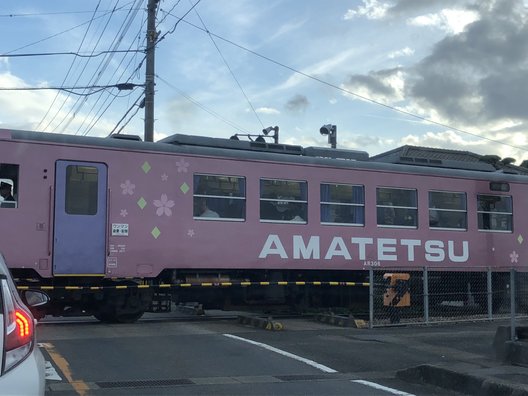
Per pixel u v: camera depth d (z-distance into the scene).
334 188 13.44
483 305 14.70
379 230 13.75
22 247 10.62
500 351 8.09
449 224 14.67
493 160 16.97
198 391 6.57
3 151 10.65
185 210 11.97
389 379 7.48
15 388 3.52
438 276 14.38
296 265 12.87
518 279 15.01
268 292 13.50
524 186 15.86
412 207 14.27
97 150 11.34
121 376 7.19
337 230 13.32
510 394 6.27
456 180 14.86
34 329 3.98
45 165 10.91
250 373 7.54
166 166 11.91
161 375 7.30
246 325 11.95
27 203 10.72
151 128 18.00
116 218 11.36
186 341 9.65
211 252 12.11
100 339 9.69
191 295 12.91
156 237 11.66
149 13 18.42
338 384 7.09
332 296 14.08
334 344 9.71
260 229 12.60
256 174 12.68
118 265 11.30
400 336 10.71
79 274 10.98
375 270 13.16
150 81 18.19
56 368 7.49
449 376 7.05
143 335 10.22
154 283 12.19
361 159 14.52
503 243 15.28
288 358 8.48
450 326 12.49
